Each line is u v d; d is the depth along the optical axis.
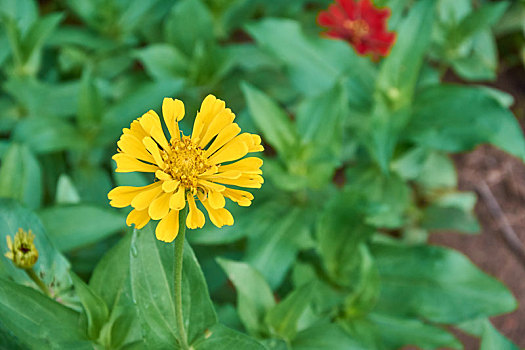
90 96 0.63
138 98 0.67
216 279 0.64
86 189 0.67
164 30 0.82
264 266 0.59
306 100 0.63
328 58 0.73
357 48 0.68
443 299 0.62
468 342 0.77
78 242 0.54
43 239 0.48
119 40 0.78
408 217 0.77
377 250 0.64
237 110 0.78
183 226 0.38
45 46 0.73
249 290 0.52
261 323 0.52
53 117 0.66
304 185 0.61
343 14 0.69
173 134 0.40
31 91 0.68
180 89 0.68
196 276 0.44
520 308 0.80
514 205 0.88
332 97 0.62
